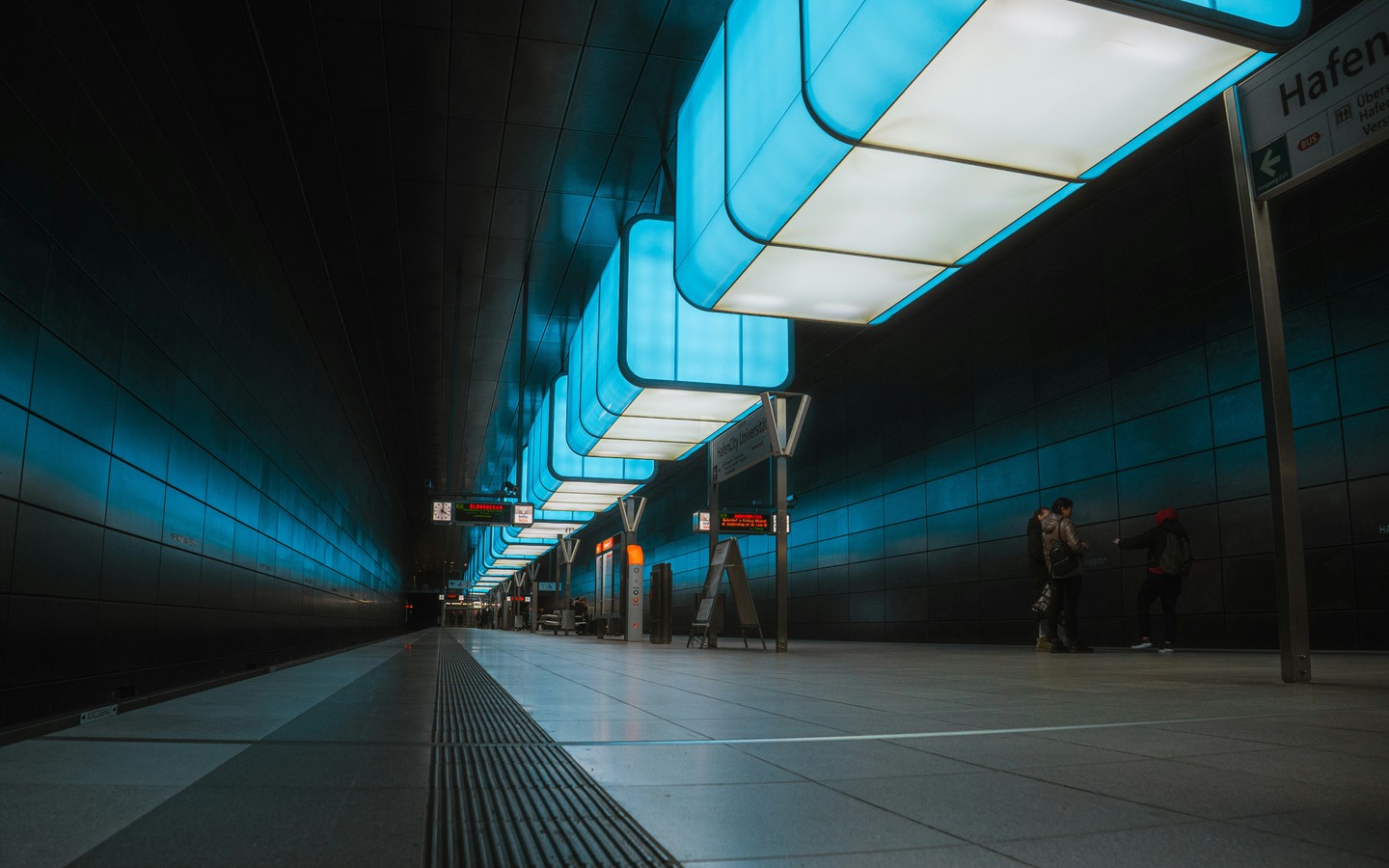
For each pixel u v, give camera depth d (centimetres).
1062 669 894
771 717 495
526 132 1233
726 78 1010
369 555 3183
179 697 716
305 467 1703
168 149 786
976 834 234
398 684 801
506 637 2962
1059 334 1695
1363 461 1105
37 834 237
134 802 278
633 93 1152
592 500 2770
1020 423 1794
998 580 1836
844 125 808
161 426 786
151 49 733
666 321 1446
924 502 2123
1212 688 640
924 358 2161
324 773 331
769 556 3020
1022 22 674
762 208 966
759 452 1578
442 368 2359
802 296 1179
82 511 605
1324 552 1142
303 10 977
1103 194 1588
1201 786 293
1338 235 1159
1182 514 1383
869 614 2347
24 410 512
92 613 627
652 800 279
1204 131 1386
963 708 529
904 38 711
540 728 455
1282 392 686
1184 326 1405
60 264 555
